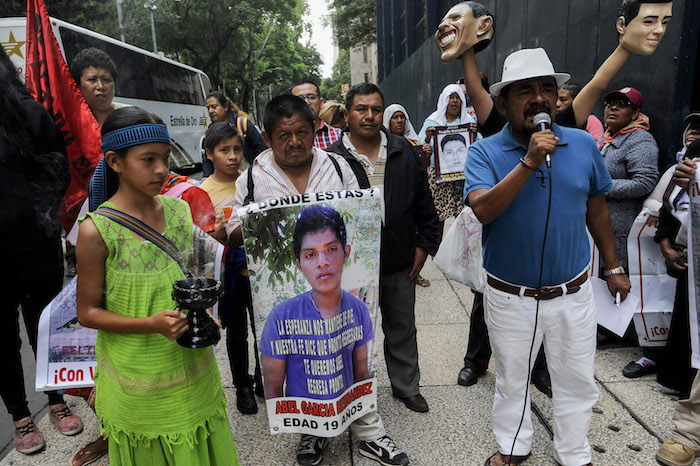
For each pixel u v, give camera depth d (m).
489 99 2.71
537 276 2.14
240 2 31.03
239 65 39.97
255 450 2.67
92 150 2.85
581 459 2.32
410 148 2.86
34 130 2.51
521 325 2.21
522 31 6.90
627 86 3.97
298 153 2.27
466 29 2.40
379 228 2.31
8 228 2.49
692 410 2.36
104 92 3.16
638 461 2.45
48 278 2.73
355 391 2.41
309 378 2.29
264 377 2.32
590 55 4.73
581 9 4.92
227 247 2.67
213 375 1.87
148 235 1.70
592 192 2.23
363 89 2.71
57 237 2.70
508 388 2.32
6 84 2.40
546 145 1.77
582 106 2.52
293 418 2.34
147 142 1.58
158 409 1.72
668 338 2.99
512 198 1.94
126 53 13.29
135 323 1.63
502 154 2.14
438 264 3.10
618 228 3.49
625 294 2.40
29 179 2.54
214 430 1.87
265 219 2.21
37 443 2.70
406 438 2.71
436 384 3.26
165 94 15.82
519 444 2.37
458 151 4.89
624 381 3.17
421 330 4.12
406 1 18.02
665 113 3.52
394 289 2.88
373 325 2.39
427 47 14.62
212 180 3.21
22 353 4.16
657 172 3.31
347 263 2.29
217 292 1.62
